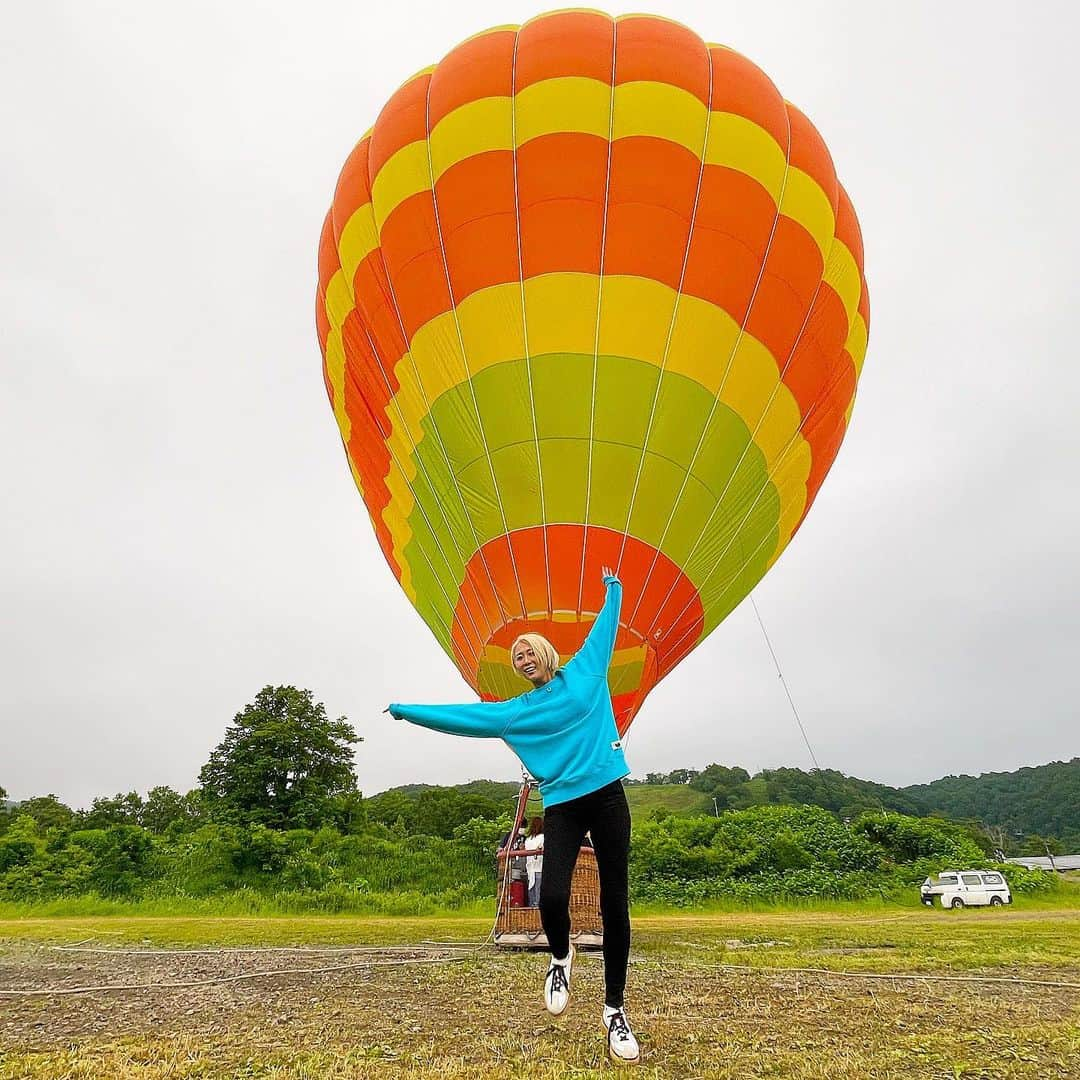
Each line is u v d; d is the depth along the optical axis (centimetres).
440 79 921
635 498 816
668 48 895
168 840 2425
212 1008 577
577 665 411
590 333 821
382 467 997
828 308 937
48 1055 427
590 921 791
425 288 872
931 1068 397
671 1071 394
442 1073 392
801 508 993
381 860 2311
